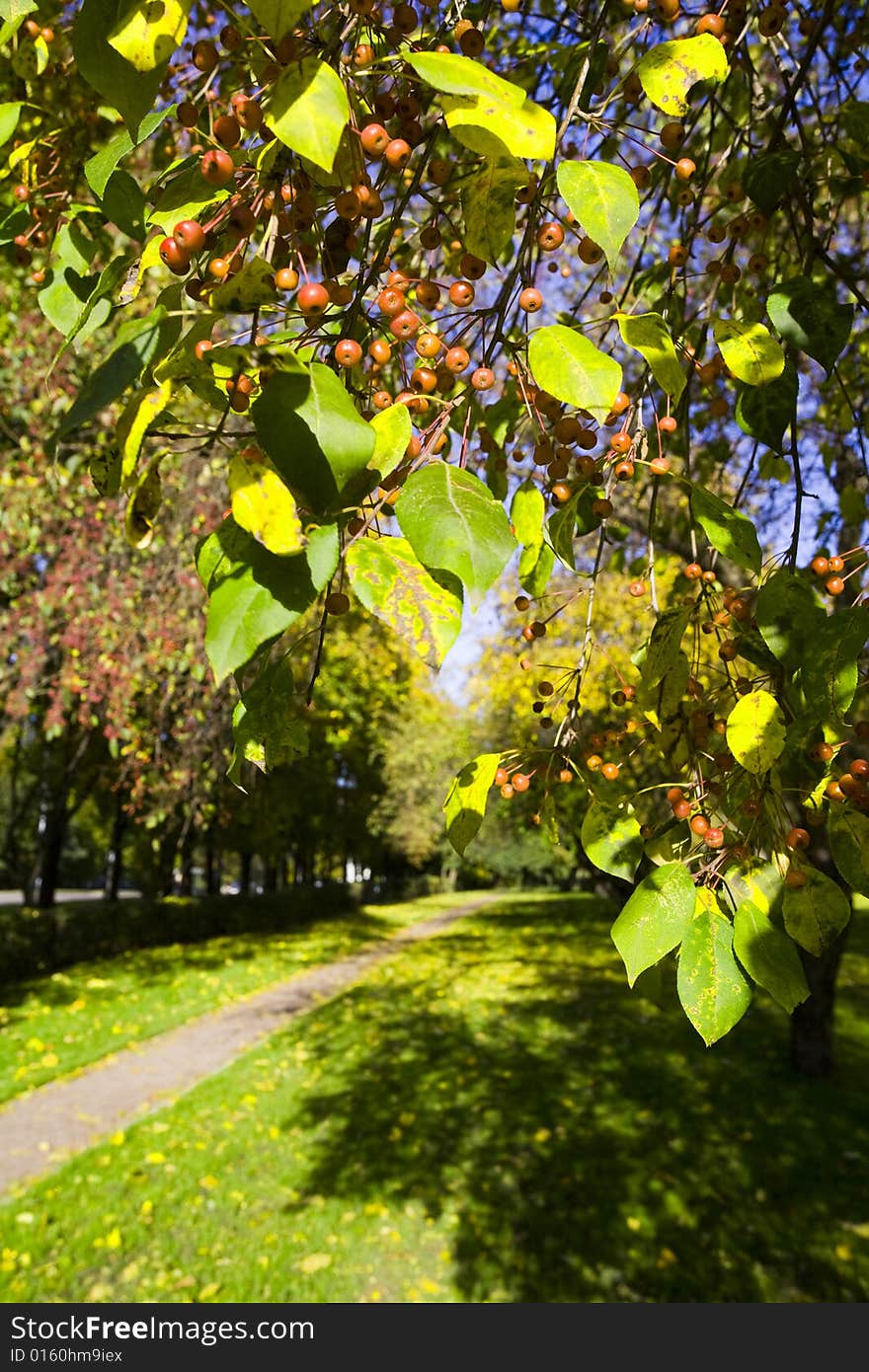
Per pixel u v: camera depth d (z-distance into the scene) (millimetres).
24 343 5844
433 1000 9727
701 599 1239
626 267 3176
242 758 913
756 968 983
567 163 920
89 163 922
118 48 699
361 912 25188
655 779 2146
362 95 958
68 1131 5590
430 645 667
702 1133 5281
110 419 5863
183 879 20844
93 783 14492
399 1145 5254
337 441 654
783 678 1170
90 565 6262
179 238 791
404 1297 3639
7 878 33156
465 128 740
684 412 1557
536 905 25906
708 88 1762
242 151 822
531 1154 5055
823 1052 6391
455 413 1067
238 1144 5309
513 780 1276
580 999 9344
